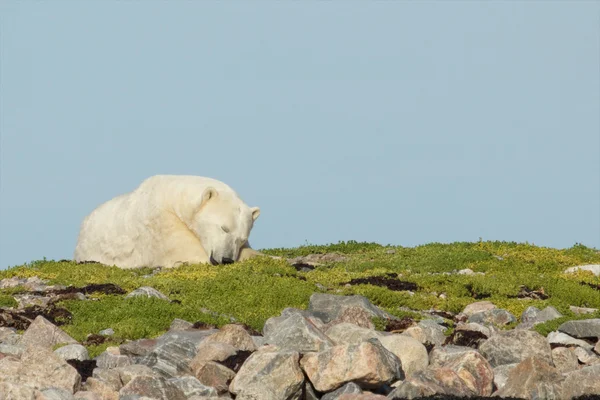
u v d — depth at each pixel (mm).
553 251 68688
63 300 45781
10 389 25375
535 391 27516
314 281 55094
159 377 27719
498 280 54281
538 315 43719
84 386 29172
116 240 62156
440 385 27453
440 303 48875
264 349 30609
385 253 71188
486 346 33188
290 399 28156
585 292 52000
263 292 49062
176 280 52281
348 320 37000
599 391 27234
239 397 27297
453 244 73312
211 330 38719
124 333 38406
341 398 26453
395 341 31172
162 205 60656
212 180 62469
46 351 28484
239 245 60250
